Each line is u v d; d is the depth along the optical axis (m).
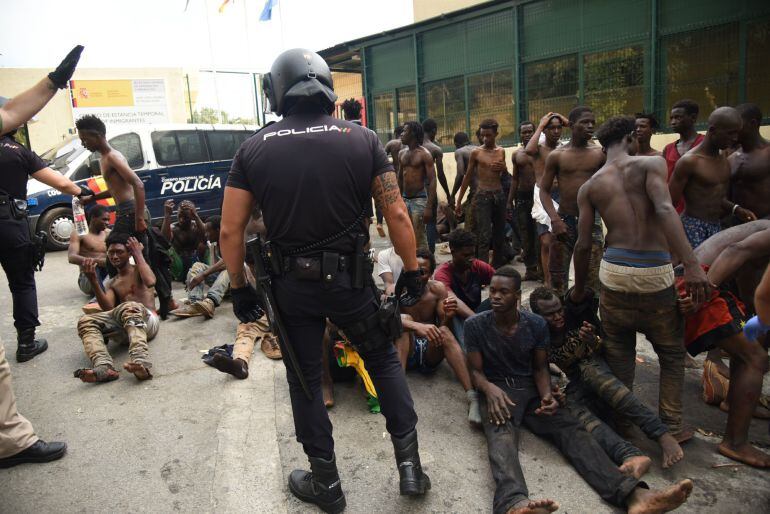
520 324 2.96
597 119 7.55
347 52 10.98
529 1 7.93
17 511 2.44
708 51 6.46
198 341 4.44
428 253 3.63
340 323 2.29
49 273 7.19
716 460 2.68
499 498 2.33
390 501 2.48
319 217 2.13
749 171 3.53
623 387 2.74
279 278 2.24
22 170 3.95
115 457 2.84
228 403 3.37
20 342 4.13
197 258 6.04
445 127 9.50
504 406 2.77
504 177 6.51
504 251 6.70
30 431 2.76
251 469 2.72
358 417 3.21
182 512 2.44
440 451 2.85
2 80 22.78
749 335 1.84
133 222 4.66
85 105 24.19
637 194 2.66
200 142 9.27
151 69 25.42
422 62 9.56
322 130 2.16
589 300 3.03
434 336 3.41
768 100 6.11
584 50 7.52
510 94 8.46
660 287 2.63
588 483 2.52
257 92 17.09
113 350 4.30
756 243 2.59
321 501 2.40
